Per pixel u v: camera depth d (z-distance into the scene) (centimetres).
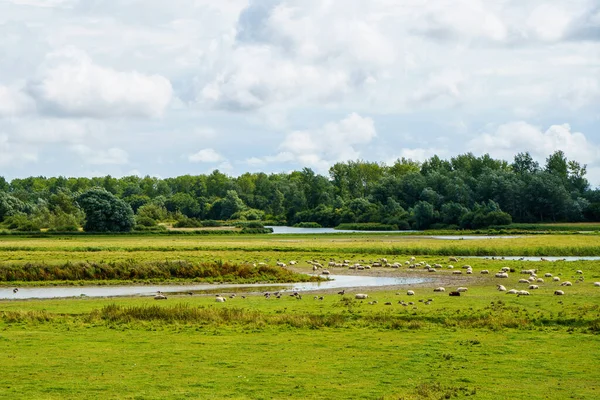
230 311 4056
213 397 2375
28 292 5641
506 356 2970
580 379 2597
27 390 2458
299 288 5791
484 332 3509
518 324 3656
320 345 3222
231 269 6700
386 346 3188
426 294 4969
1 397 2369
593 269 6781
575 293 4809
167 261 6756
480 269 7050
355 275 6756
